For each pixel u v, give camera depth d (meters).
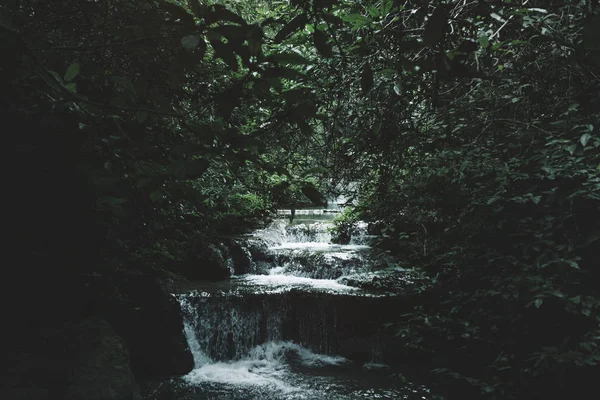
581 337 4.23
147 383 6.26
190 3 1.14
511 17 3.03
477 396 5.43
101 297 4.72
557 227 4.43
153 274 6.30
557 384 4.79
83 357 3.46
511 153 4.87
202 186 6.03
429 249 6.53
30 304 3.69
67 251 3.27
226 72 4.13
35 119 2.34
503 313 4.93
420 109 4.91
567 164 4.21
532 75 4.10
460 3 2.96
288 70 1.23
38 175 2.64
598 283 4.57
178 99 3.53
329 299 7.61
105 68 3.04
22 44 1.40
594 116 4.13
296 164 4.82
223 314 7.57
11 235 2.95
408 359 7.10
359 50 2.55
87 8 2.76
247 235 10.51
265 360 7.53
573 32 3.45
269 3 5.52
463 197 5.16
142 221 3.65
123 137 1.78
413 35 2.57
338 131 4.69
